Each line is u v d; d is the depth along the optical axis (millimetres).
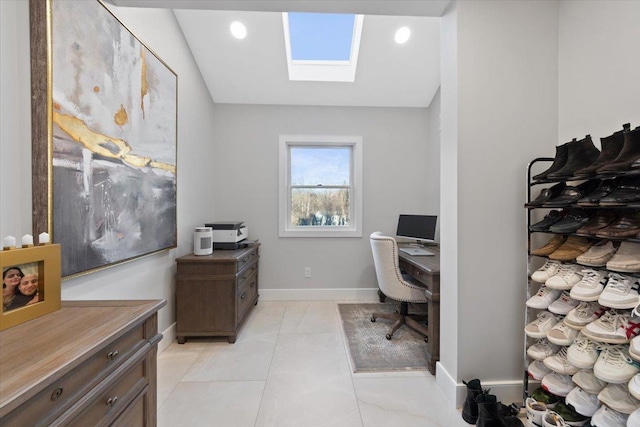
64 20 1256
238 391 1731
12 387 546
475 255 1587
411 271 2500
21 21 1125
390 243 2342
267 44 2818
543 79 1607
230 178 3461
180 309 2369
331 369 1975
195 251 2533
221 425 1454
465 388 1577
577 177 1212
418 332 2494
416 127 3574
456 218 1590
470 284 1587
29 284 877
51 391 621
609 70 1336
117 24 1623
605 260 1147
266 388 1762
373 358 2119
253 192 3480
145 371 977
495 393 1584
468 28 1576
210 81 3145
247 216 3482
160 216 2098
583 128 1466
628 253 1080
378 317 2764
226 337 2475
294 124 3500
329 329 2639
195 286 2377
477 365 1594
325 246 3525
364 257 3547
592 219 1235
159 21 2201
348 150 3650
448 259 1679
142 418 954
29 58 1147
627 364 1026
